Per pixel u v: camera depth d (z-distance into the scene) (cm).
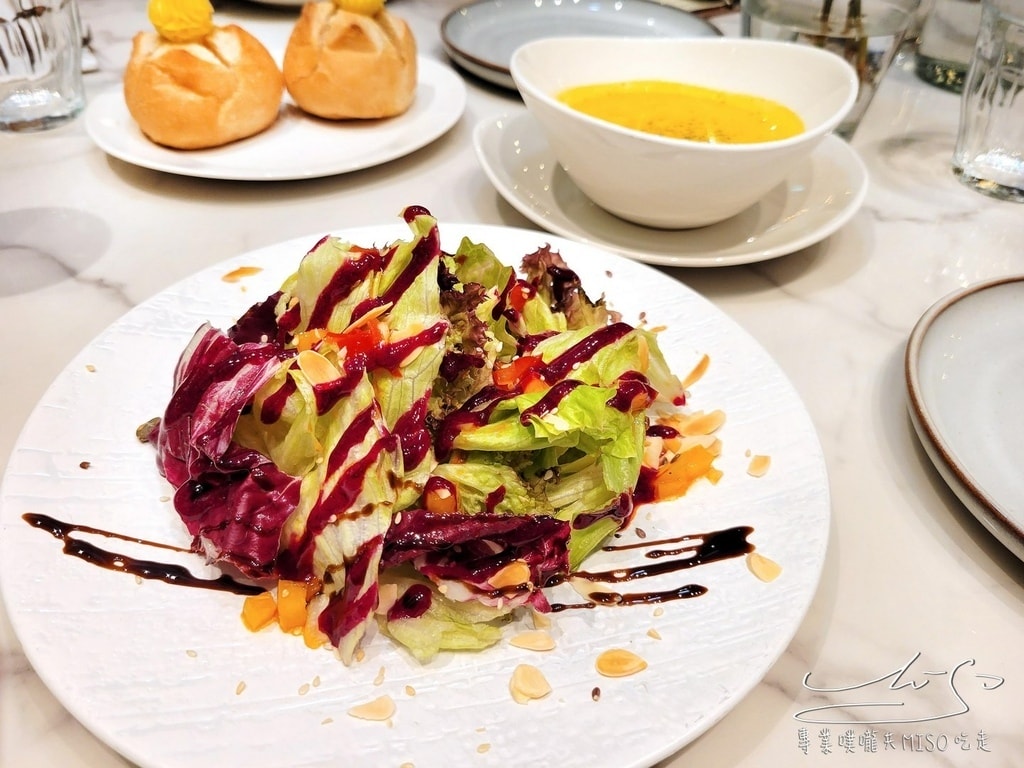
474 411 104
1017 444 116
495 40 249
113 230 166
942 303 134
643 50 183
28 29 195
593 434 100
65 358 133
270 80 188
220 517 95
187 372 102
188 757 75
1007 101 192
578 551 99
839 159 183
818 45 197
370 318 105
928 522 114
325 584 93
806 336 148
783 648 87
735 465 111
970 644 99
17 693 89
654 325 135
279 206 178
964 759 88
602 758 77
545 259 131
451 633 89
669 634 90
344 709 82
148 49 179
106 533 97
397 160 199
